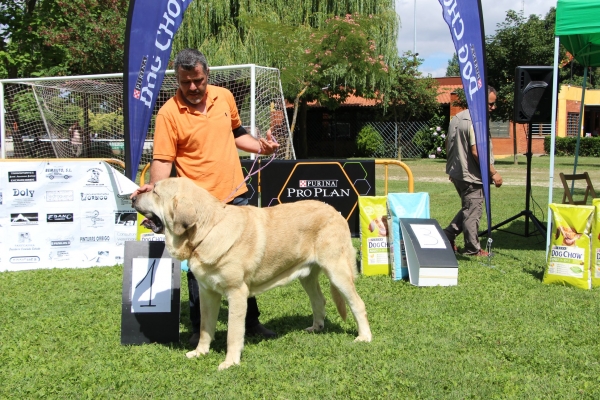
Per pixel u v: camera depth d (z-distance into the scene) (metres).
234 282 4.13
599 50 8.99
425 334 4.84
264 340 4.79
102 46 17.16
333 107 26.44
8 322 5.31
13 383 3.88
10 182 7.70
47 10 16.77
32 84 11.97
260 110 11.75
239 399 3.63
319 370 4.07
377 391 3.70
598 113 42.06
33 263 7.84
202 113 4.47
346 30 21.27
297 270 4.57
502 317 5.29
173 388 3.81
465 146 7.70
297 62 20.86
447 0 6.97
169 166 4.43
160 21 6.44
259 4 22.06
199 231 4.02
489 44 27.44
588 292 6.14
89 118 13.55
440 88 35.75
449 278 6.57
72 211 7.90
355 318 4.71
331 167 8.90
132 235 8.10
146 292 4.85
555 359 4.20
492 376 3.90
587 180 9.34
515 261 7.77
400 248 7.00
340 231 4.63
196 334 4.82
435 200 14.30
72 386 3.84
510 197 14.66
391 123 32.69
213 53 20.06
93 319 5.41
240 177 4.73
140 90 6.43
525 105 8.57
